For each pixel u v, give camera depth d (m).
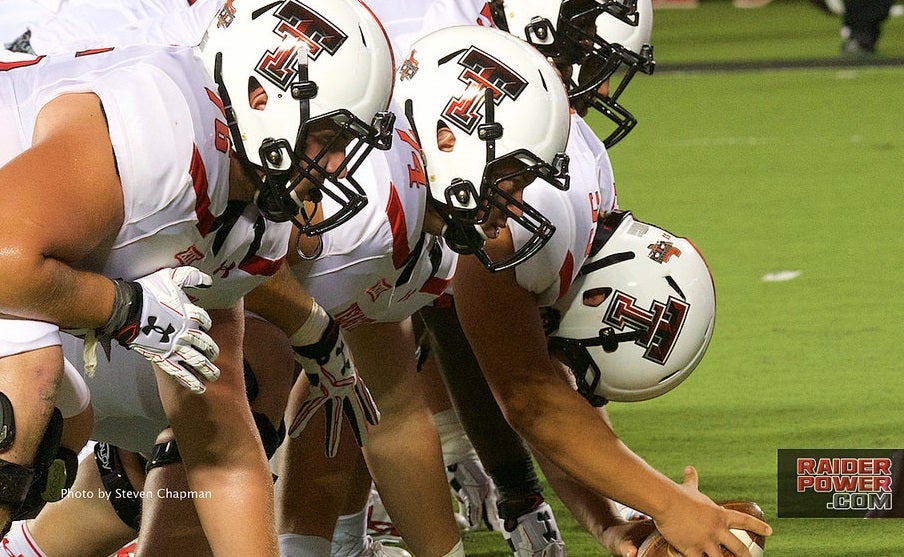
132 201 6.23
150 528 7.62
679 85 37.47
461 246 7.89
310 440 8.76
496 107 7.58
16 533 8.41
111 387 7.82
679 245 8.85
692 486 8.76
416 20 9.60
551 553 9.52
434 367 10.68
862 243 19.50
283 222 7.14
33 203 5.86
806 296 16.77
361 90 6.80
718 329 15.52
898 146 27.36
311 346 7.88
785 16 54.38
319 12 6.80
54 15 11.29
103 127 6.22
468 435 9.63
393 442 8.50
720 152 27.55
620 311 8.68
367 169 7.74
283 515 8.87
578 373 8.94
